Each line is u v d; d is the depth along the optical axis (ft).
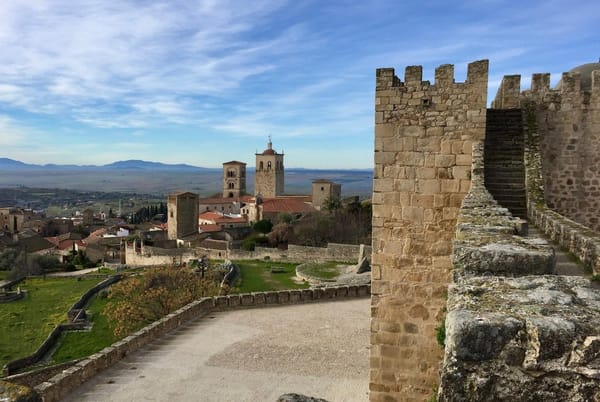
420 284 47.52
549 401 11.16
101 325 146.20
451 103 46.29
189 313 91.30
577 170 51.31
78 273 296.92
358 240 263.70
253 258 254.47
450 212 46.70
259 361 68.13
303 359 68.80
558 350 11.44
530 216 41.47
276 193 546.67
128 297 139.95
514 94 54.24
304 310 98.63
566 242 30.60
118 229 461.37
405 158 47.42
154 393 57.82
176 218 373.81
